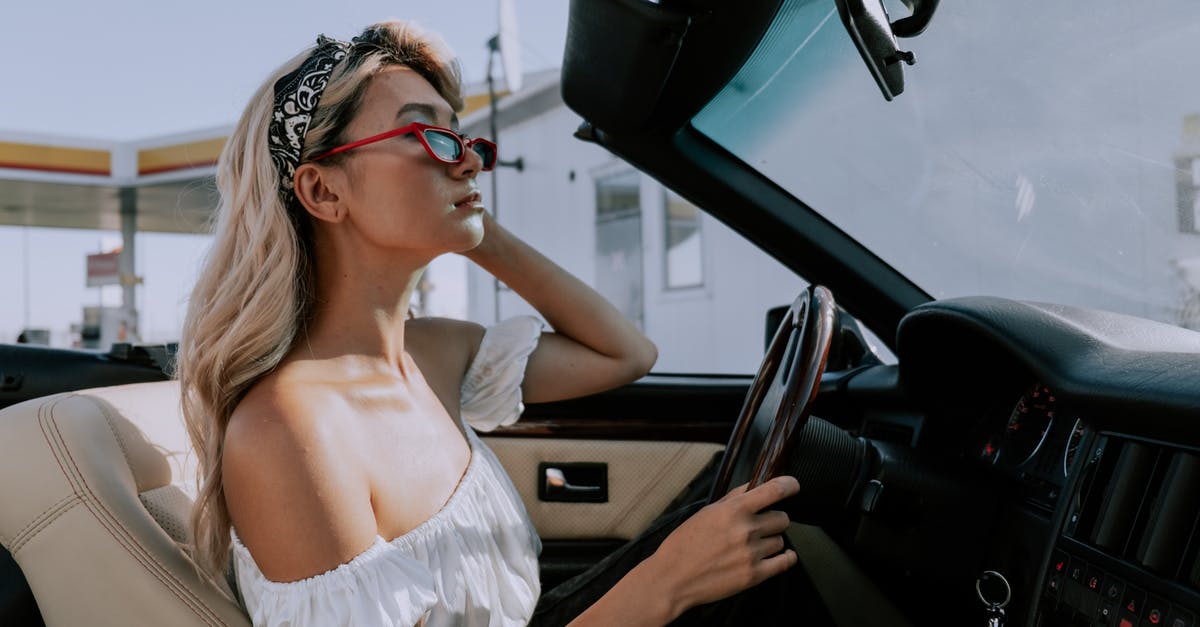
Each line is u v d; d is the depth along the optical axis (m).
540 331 1.63
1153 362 1.07
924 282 2.01
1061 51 1.62
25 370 1.89
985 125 1.77
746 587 1.04
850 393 2.05
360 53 1.16
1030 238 1.81
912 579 1.42
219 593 1.07
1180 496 0.94
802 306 1.40
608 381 1.66
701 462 2.27
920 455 1.38
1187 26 1.49
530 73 7.71
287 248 1.10
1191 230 1.59
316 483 0.98
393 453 1.13
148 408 1.28
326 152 1.12
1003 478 1.37
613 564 1.56
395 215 1.13
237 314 1.10
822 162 1.93
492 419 1.57
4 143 18.00
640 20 1.33
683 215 5.69
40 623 1.25
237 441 0.99
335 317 1.18
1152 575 0.94
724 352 5.17
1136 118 1.59
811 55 1.70
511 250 1.58
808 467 1.32
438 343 1.49
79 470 1.06
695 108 1.72
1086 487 1.08
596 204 6.71
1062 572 1.08
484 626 1.17
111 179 18.67
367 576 0.97
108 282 22.89
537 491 2.24
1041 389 1.43
